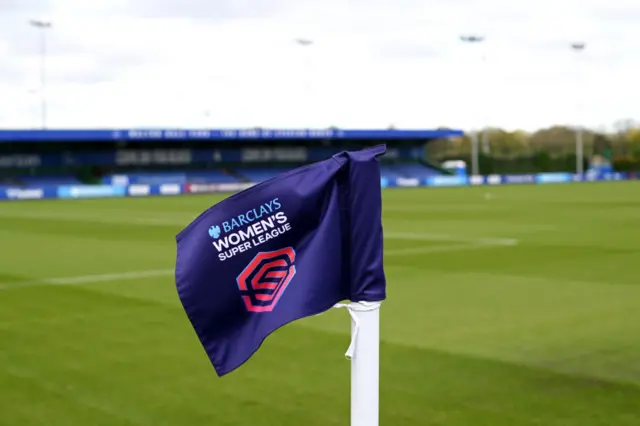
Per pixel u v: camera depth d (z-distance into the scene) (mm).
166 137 71438
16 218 34844
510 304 11586
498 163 92125
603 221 28359
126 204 47562
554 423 6145
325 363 8172
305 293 3453
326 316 10562
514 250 19031
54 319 10922
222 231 3463
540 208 36750
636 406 6539
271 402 6859
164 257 18797
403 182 74750
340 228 3555
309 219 3521
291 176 3518
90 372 8008
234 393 7148
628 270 15211
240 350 3496
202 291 3467
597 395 6879
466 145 107500
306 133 76938
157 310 11500
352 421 3629
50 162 72062
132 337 9648
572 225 26625
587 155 95562
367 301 3543
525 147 104188
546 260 16953
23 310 11664
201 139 73438
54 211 40281
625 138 103000
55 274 15797
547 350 8609
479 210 35688
